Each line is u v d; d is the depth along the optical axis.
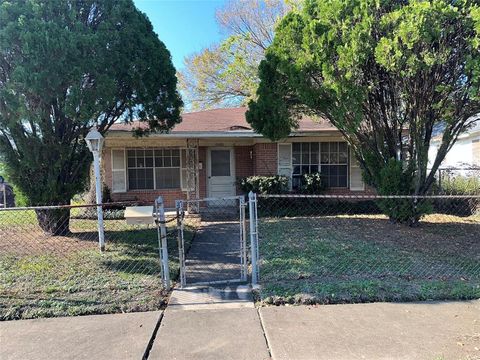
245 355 3.07
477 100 6.02
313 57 6.57
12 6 6.26
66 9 6.71
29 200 7.61
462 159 16.02
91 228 8.99
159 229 4.77
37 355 3.13
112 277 5.06
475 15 5.27
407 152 8.10
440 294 4.24
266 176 11.66
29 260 5.95
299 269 5.22
